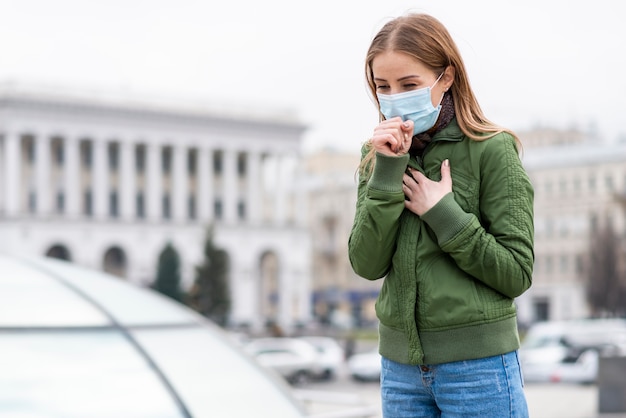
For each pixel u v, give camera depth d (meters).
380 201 3.58
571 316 94.94
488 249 3.49
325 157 138.12
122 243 102.88
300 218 112.44
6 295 8.02
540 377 30.52
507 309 3.58
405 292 3.62
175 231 105.44
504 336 3.56
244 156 113.50
